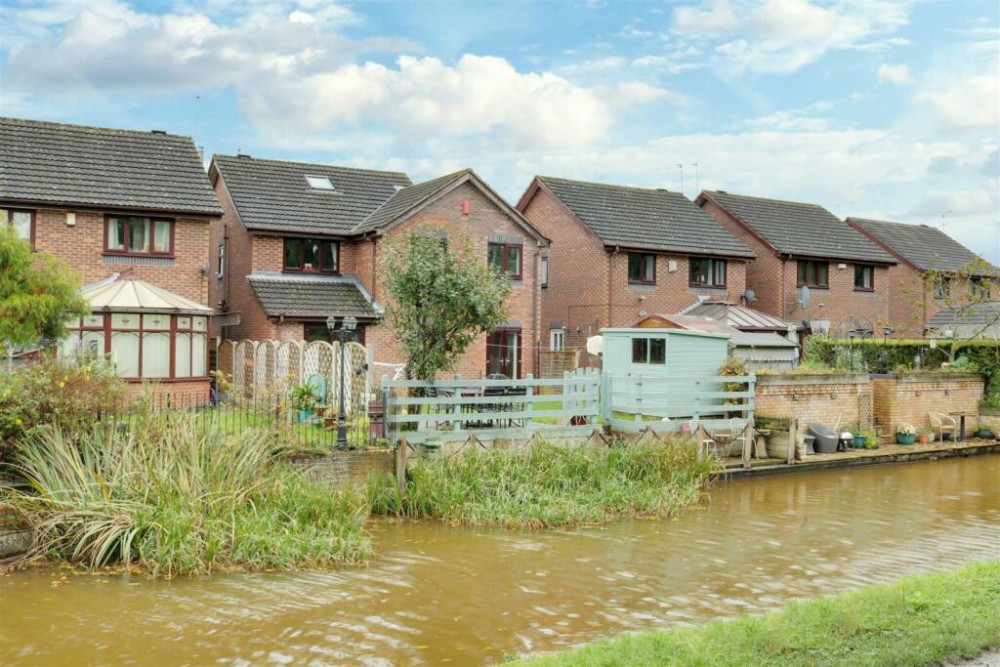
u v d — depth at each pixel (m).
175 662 8.12
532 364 29.81
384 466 15.24
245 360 23.31
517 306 29.55
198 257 24.45
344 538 12.31
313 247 28.09
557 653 7.80
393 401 16.34
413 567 11.65
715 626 8.02
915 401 24.47
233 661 8.16
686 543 13.38
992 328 39.12
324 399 18.62
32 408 12.34
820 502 16.89
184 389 21.58
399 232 27.09
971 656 6.70
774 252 36.84
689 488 16.55
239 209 27.30
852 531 14.38
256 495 12.72
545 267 35.59
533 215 36.34
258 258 27.00
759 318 31.03
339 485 14.52
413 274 17.17
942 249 47.22
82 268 22.83
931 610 7.96
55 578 10.60
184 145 26.38
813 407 22.38
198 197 24.53
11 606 9.58
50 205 22.28
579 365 33.50
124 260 23.41
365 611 9.76
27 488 12.16
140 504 11.49
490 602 10.20
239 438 13.66
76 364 13.52
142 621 9.21
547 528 14.14
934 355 27.61
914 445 23.53
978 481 19.62
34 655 8.23
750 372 21.45
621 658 6.98
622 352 22.95
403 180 32.81
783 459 20.55
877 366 25.27
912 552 12.99
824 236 39.91
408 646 8.67
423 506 14.51
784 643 7.09
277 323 25.34
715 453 19.72
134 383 20.69
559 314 34.75
